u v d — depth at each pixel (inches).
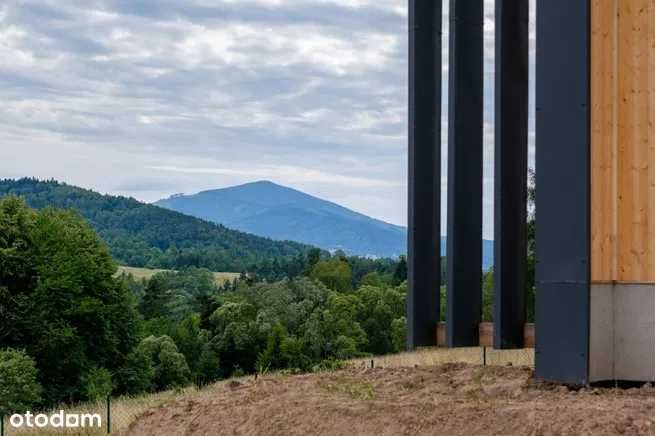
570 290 335.9
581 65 337.7
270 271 5315.0
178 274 4133.9
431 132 414.3
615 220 349.7
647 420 255.1
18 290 1605.6
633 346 345.4
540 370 342.3
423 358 788.6
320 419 318.3
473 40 401.7
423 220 410.9
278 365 2237.9
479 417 281.9
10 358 1462.8
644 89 346.9
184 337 2348.7
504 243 374.9
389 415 302.7
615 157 350.3
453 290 390.3
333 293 2593.5
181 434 365.4
